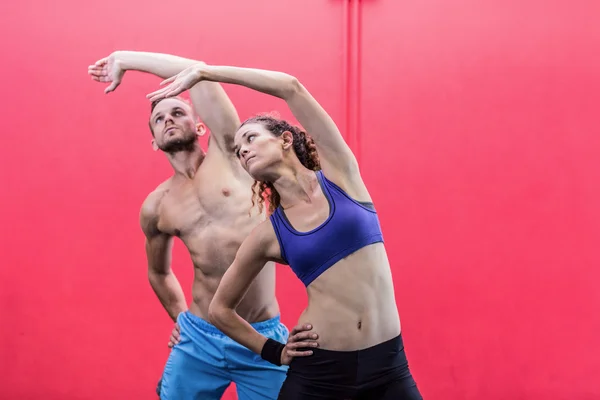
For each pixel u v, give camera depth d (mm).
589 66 6148
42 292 6379
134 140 6395
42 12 6488
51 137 6430
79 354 6352
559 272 6078
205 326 4223
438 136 6223
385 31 6309
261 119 3498
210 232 4152
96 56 6430
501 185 6160
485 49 6230
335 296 3297
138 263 6363
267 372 4176
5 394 6332
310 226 3336
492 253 6145
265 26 6367
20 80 6453
